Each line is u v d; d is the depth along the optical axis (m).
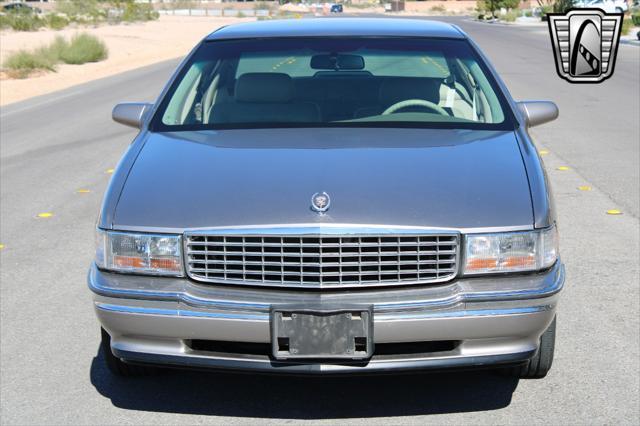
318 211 3.27
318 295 3.24
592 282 5.41
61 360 4.30
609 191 8.06
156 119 4.31
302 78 4.63
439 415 3.62
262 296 3.25
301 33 5.00
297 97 4.47
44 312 5.03
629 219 7.03
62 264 6.04
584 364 4.14
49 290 5.45
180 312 3.27
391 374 3.28
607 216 7.13
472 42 4.94
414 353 3.30
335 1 150.62
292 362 3.26
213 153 3.82
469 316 3.23
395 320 3.20
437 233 3.23
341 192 3.38
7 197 8.31
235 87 4.47
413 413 3.64
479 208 3.33
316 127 4.20
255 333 3.23
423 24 5.27
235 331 3.24
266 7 118.19
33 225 7.19
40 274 5.80
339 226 3.23
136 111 4.52
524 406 3.70
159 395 3.86
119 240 3.36
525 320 3.27
